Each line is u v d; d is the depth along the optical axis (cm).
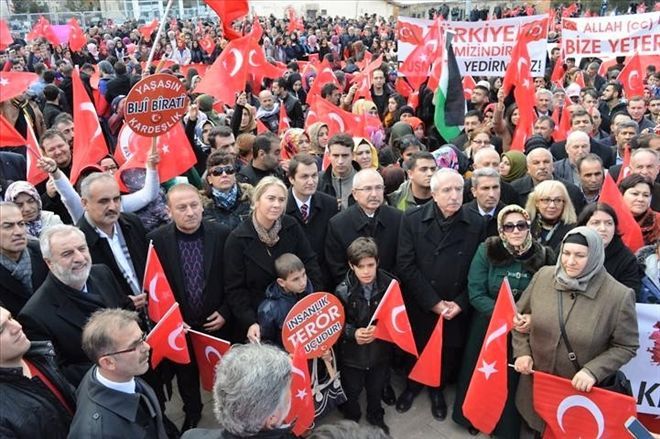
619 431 301
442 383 414
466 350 388
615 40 937
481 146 593
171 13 3850
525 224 351
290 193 439
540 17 799
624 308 303
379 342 380
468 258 397
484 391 333
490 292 370
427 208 409
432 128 849
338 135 495
